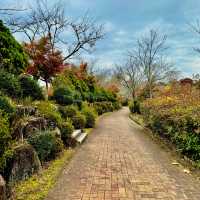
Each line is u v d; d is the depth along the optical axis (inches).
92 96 1164.5
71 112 530.9
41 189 213.5
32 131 291.6
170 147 394.9
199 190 218.7
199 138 282.4
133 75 1566.2
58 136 352.5
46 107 381.1
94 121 705.6
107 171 273.1
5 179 209.5
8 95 354.6
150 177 253.6
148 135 556.7
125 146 422.3
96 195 206.4
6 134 222.7
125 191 215.3
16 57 445.1
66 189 218.8
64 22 1526.8
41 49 657.6
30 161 240.8
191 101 426.0
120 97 2359.7
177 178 250.7
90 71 1631.4
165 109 466.3
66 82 703.7
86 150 384.8
